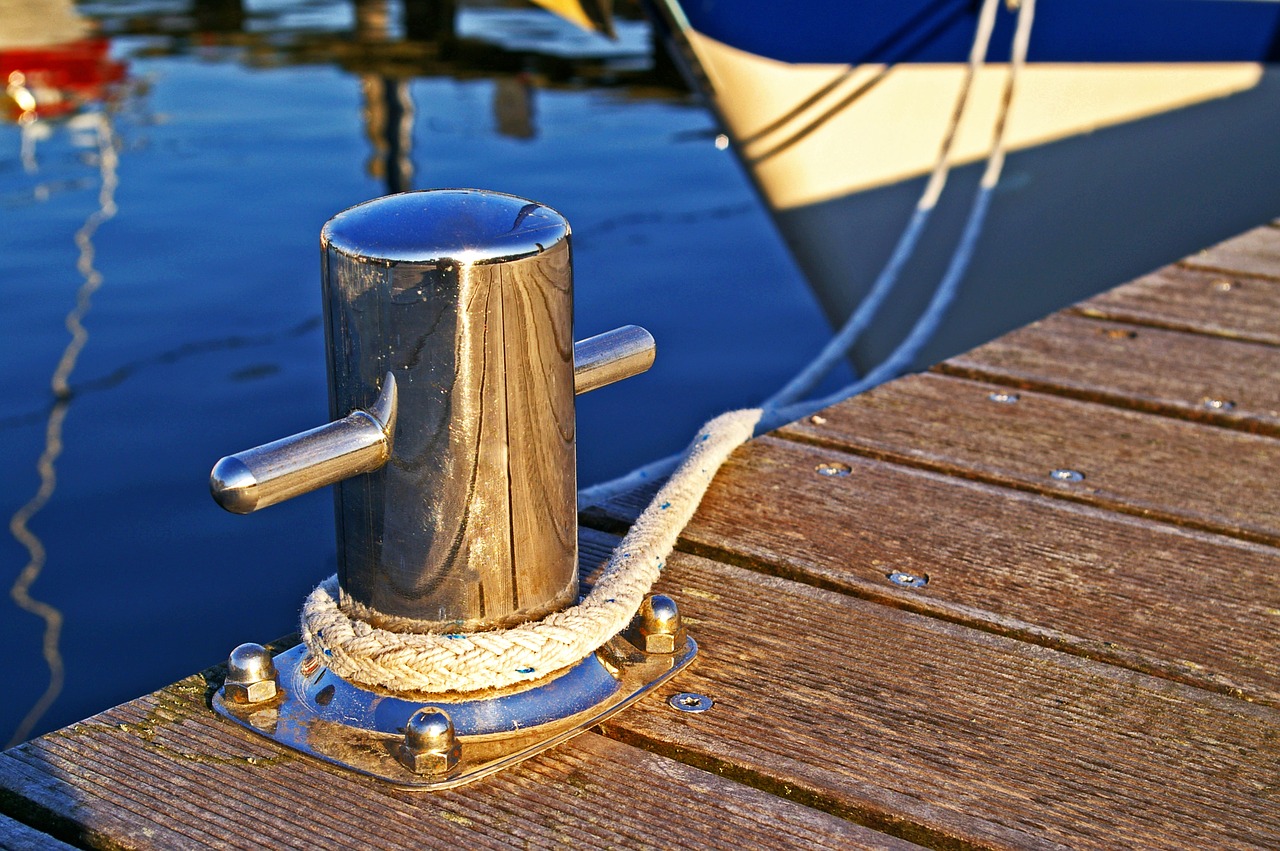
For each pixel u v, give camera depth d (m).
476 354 1.23
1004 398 2.31
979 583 1.66
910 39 5.06
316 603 1.40
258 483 1.14
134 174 9.24
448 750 1.25
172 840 1.16
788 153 5.25
